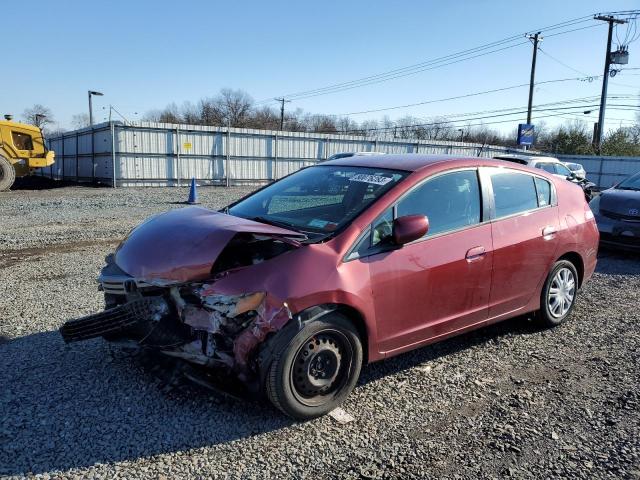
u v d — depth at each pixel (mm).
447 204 4102
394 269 3619
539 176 5004
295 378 3270
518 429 3311
